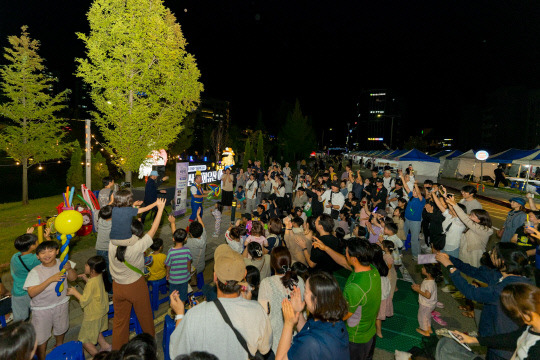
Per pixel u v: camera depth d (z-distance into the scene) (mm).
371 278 3117
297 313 2355
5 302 4312
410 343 4809
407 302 6273
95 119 10766
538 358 2225
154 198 9969
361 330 3105
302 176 14773
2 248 9297
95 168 21547
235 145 53250
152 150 11789
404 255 9234
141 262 4008
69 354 3029
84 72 10055
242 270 2449
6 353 1781
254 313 2383
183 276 5219
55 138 17922
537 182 23547
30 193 23719
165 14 11141
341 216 8578
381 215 7832
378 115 137250
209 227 11359
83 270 7023
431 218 8211
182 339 2264
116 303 4000
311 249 5176
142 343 2189
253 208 13070
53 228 7199
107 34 10336
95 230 9008
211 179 20359
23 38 16188
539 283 4637
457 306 6156
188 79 11656
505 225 6203
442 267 7914
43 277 3887
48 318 3949
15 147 16719
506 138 68188
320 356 2162
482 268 3533
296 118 54875
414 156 27062
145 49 10633
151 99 11102
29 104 16453
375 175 12523
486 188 26422
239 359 2270
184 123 33406
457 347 3205
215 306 2318
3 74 15875
